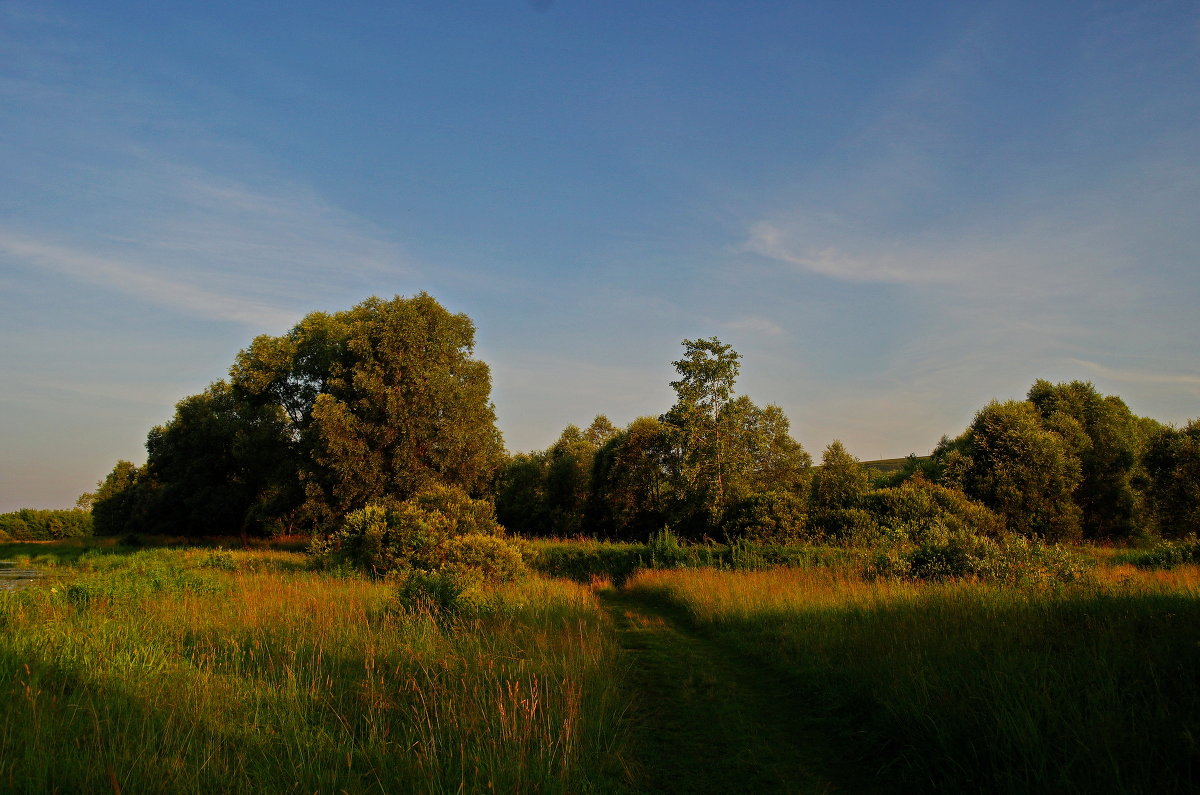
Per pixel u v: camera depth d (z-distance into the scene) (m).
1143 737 4.50
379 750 5.19
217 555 20.75
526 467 41.81
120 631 8.44
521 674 7.46
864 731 6.05
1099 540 31.53
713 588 14.28
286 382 37.59
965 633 7.61
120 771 4.38
